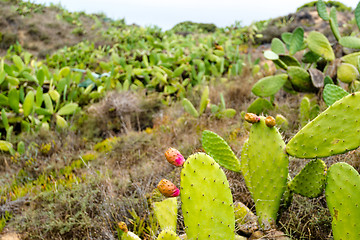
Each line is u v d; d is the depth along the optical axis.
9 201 2.86
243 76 6.12
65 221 2.28
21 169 3.42
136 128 4.62
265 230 1.59
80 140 4.23
